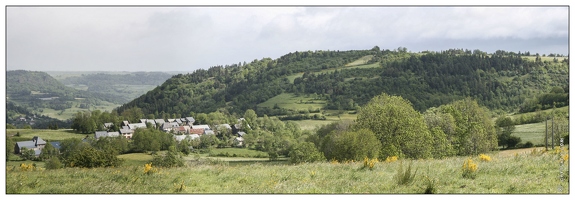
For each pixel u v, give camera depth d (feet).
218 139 445.78
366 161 74.95
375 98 204.74
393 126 168.96
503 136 231.30
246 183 61.82
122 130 419.54
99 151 101.30
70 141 284.00
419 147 163.32
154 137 345.10
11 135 314.55
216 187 59.41
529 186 54.34
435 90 648.79
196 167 77.87
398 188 55.36
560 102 362.74
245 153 395.55
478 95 582.35
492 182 57.06
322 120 606.55
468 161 66.23
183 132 480.64
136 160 266.16
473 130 197.67
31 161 231.91
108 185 59.47
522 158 76.69
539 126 254.47
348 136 149.38
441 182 57.88
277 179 63.93
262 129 540.11
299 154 190.08
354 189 55.88
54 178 66.69
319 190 55.88
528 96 513.45
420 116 192.85
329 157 183.32
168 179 64.64
